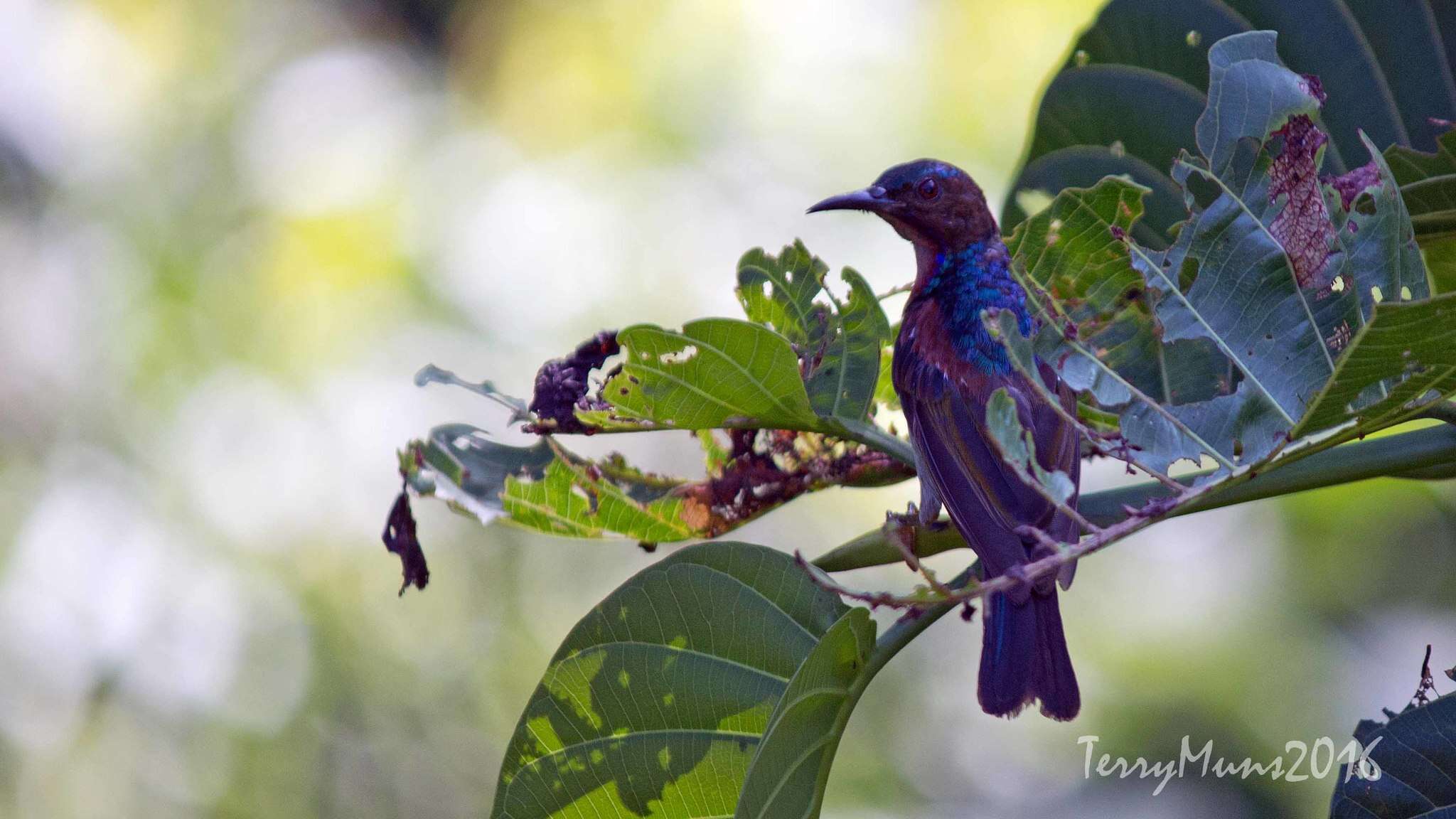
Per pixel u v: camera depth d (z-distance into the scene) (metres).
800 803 4.21
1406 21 5.44
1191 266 4.26
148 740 11.21
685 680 4.62
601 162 13.10
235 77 13.69
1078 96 6.21
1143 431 4.23
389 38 14.20
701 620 4.62
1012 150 12.53
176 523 11.63
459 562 12.19
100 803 11.02
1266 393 4.15
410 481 5.16
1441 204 5.20
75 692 11.16
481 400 12.27
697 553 4.65
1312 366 4.11
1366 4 5.52
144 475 11.73
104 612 11.34
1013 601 4.86
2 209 12.73
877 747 12.06
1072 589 11.74
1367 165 5.00
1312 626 11.30
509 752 4.69
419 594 12.02
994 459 5.28
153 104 13.50
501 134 13.58
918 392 5.66
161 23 13.76
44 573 11.33
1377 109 5.50
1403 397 3.66
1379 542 11.28
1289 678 11.19
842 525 12.06
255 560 11.67
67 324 12.32
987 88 12.66
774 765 4.09
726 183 12.85
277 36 14.00
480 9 14.15
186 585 11.51
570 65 13.63
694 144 12.99
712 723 4.61
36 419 11.90
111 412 11.94
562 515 5.25
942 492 5.26
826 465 5.18
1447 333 3.40
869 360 5.06
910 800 11.85
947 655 12.36
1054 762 11.70
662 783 4.63
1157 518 3.72
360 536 11.95
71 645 11.21
